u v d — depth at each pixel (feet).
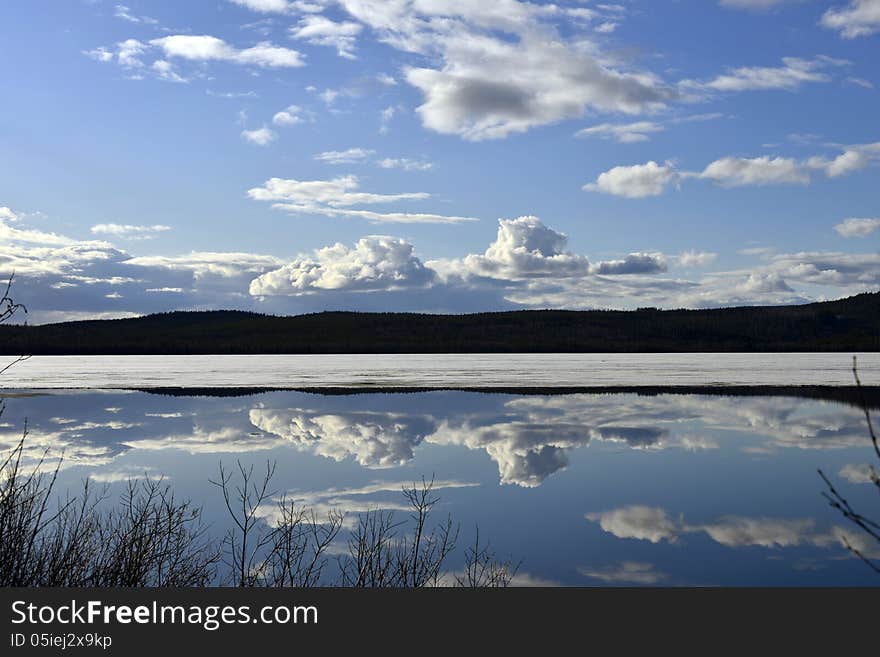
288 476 77.20
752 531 57.06
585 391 184.65
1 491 27.68
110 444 97.50
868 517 61.72
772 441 103.60
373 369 296.51
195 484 70.13
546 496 69.41
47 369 304.30
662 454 93.66
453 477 78.13
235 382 219.82
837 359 390.01
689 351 594.24
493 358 433.48
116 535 33.19
